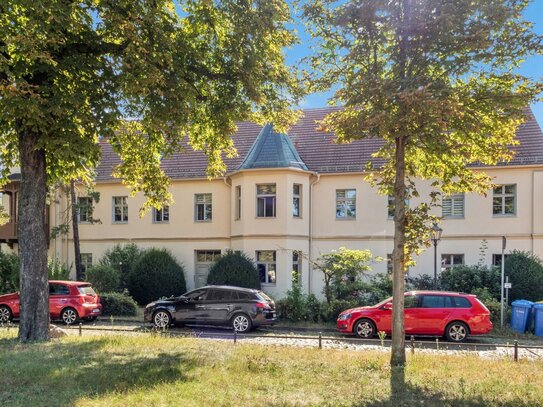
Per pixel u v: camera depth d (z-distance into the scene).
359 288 19.31
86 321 19.25
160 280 23.84
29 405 5.83
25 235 11.37
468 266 21.41
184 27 12.95
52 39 9.45
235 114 13.03
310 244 25.05
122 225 27.97
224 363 8.40
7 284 21.45
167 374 7.50
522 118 8.23
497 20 7.45
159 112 11.14
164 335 13.14
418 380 7.48
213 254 26.88
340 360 9.05
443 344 14.64
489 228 23.86
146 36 10.85
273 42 12.38
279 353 9.77
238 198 25.48
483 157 9.05
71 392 6.40
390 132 7.39
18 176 27.03
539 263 21.02
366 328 15.60
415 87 7.43
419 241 8.58
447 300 15.55
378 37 8.16
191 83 12.33
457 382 7.40
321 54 9.00
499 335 16.66
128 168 15.46
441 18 7.29
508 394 6.73
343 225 25.00
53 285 18.64
